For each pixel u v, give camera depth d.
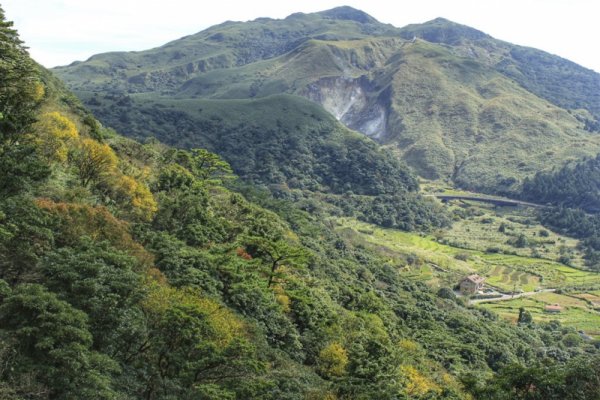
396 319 79.00
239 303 45.06
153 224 53.28
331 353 44.88
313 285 67.38
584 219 187.25
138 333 28.44
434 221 190.88
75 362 21.95
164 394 28.45
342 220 172.50
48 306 23.16
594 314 118.06
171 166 70.69
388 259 136.25
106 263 29.27
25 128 39.78
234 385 29.31
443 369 64.88
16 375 21.22
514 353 82.31
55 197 38.38
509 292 131.25
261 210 91.62
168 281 40.16
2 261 26.56
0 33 38.03
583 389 28.58
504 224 189.88
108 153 49.72
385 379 36.59
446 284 129.12
